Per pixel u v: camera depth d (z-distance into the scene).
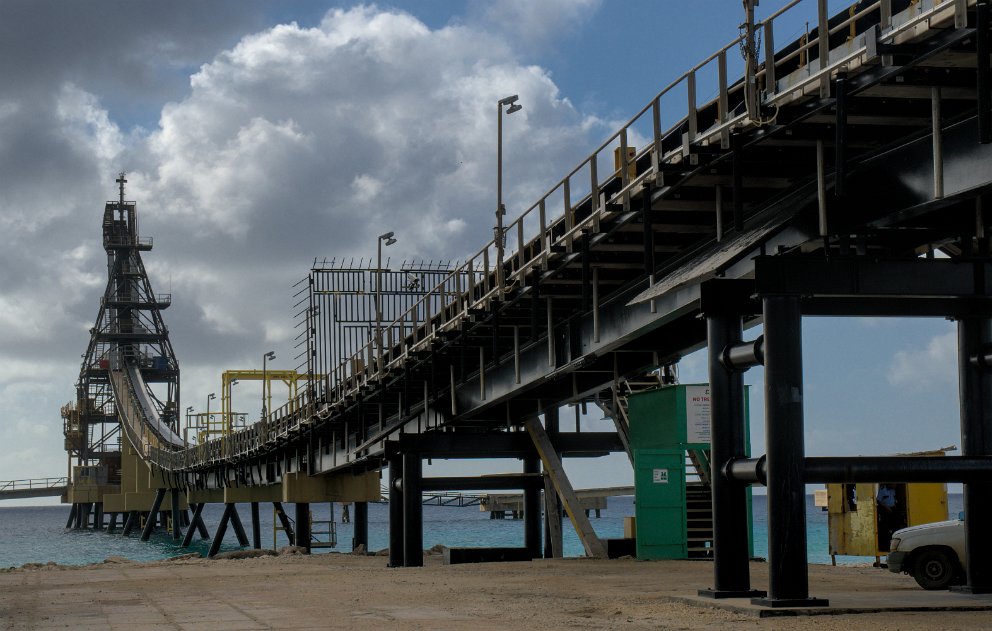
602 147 25.69
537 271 30.23
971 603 20.17
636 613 20.23
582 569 33.69
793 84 18.75
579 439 46.03
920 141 18.92
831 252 21.56
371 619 20.28
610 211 25.06
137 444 147.75
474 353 41.03
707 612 19.89
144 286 181.12
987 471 19.75
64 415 189.12
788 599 19.41
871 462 19.59
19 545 132.75
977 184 17.72
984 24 15.41
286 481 74.31
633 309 29.14
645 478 37.94
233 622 20.30
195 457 107.88
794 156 21.03
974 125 17.80
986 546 22.44
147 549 119.31
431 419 47.31
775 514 19.31
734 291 21.69
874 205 19.84
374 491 76.56
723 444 21.52
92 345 180.75
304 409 64.56
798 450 19.36
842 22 18.05
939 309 21.67
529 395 41.38
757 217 23.47
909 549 24.38
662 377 45.38
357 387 50.06
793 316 19.58
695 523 38.66
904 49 16.55
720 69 20.48
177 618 21.33
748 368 21.41
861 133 19.67
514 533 136.50
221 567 42.06
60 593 29.16
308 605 23.66
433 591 26.73
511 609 21.64
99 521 190.25
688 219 25.09
